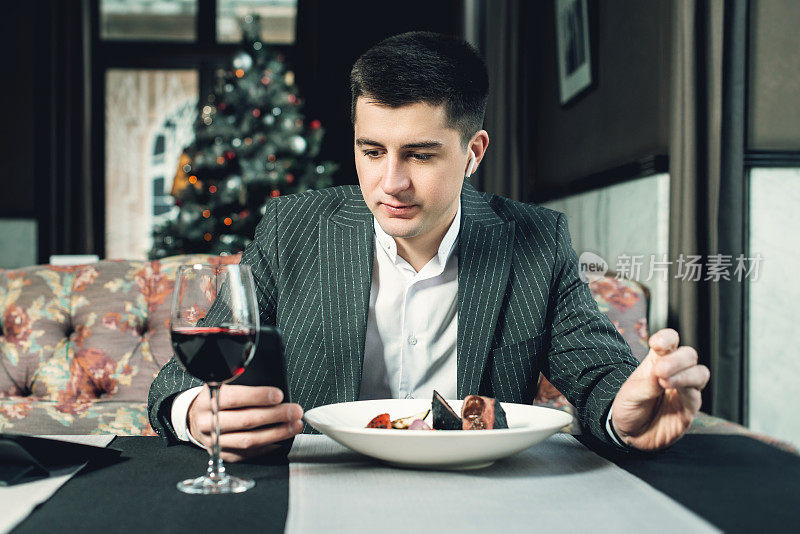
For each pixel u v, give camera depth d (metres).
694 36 2.19
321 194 1.34
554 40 3.90
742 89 2.33
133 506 0.64
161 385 0.95
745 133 2.43
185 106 6.78
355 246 1.22
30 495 0.66
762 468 0.78
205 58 6.70
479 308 1.19
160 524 0.60
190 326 0.72
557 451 0.86
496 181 4.60
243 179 4.79
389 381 1.24
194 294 0.73
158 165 6.79
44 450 0.76
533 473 0.76
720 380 2.28
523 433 0.71
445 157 0.96
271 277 1.27
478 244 1.23
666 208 2.50
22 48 5.84
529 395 1.21
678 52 2.26
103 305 1.81
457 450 0.72
